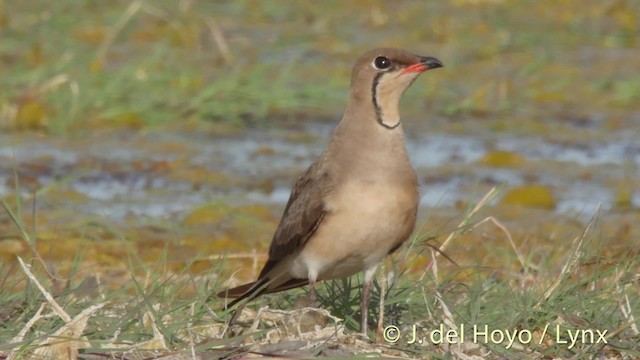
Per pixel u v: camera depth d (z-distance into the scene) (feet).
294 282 36.01
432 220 51.62
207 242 48.60
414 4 104.47
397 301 35.78
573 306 35.53
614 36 94.89
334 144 34.17
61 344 31.35
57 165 60.75
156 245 48.26
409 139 67.97
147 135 67.05
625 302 35.88
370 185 33.40
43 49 81.20
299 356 31.48
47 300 33.30
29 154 62.44
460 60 86.58
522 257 43.75
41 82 73.72
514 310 35.06
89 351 31.48
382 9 101.60
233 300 35.70
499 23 96.89
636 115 75.05
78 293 36.29
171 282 39.17
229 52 85.51
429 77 80.89
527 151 66.33
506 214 53.88
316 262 34.32
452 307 35.24
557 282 36.19
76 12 91.25
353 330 35.06
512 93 78.84
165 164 61.00
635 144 68.54
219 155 63.57
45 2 92.58
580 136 69.82
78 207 53.78
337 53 87.25
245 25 94.12
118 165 61.00
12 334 32.86
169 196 56.13
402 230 33.83
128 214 52.90
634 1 105.91
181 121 69.92
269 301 36.91
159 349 31.81
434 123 71.56
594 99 78.07
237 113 71.72
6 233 48.96
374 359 31.04
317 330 32.99
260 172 60.54
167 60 82.02
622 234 50.24
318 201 33.68
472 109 74.64
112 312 34.78
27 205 53.67
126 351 31.50
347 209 33.45
